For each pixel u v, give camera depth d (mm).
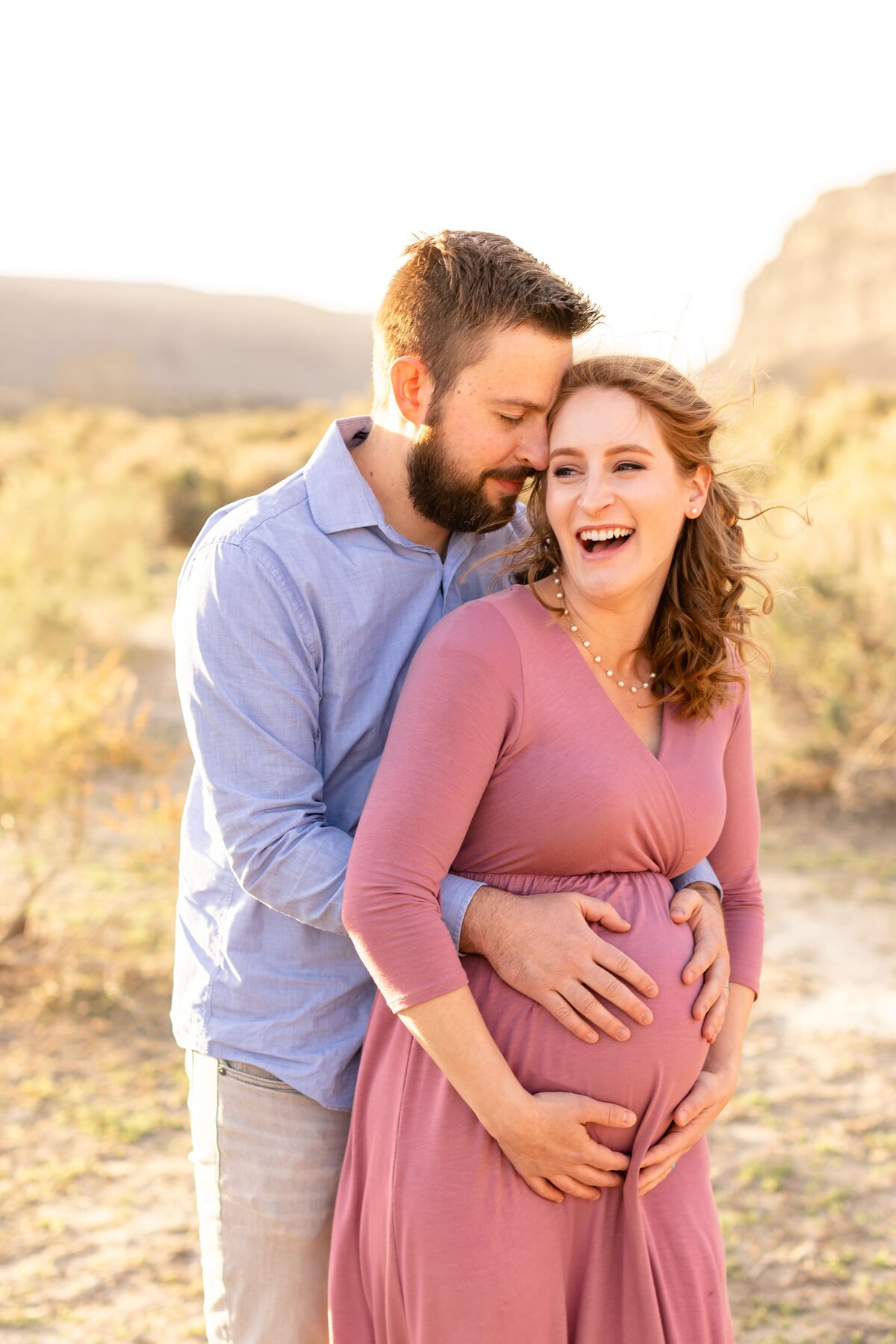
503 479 2010
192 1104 2211
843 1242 3422
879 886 6074
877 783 7223
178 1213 3604
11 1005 4824
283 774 1944
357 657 2043
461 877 1892
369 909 1735
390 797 1759
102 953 5254
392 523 2141
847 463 9469
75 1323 3141
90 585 12805
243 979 2084
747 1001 2170
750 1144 3916
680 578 2018
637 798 1863
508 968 1807
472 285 1920
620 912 1884
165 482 20719
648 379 1857
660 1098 1837
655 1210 1901
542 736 1840
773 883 6145
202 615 1958
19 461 22859
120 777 7668
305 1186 2092
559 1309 1808
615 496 1836
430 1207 1778
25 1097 4195
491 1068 1736
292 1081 2061
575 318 1964
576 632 1915
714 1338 1886
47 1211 3602
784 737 7402
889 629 7367
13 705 5188
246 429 29500
